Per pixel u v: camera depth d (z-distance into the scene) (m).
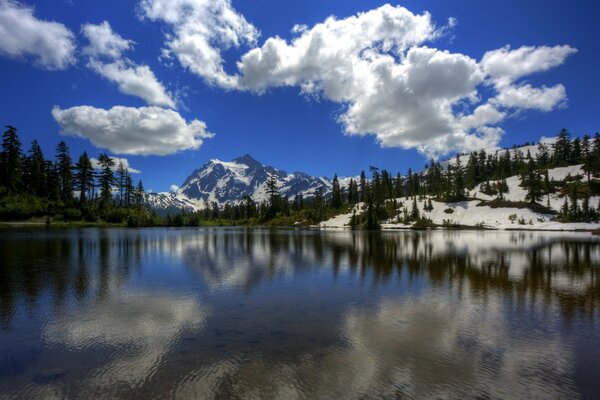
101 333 13.93
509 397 9.11
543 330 14.33
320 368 10.70
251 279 25.53
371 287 22.75
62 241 55.00
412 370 10.61
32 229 88.25
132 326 14.80
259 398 8.93
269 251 45.03
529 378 10.16
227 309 17.48
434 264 33.03
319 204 175.38
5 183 108.00
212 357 11.55
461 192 160.12
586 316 16.27
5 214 100.25
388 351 12.10
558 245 54.28
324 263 33.75
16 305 18.02
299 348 12.35
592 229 106.44
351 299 19.53
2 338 13.36
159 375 10.26
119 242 56.22
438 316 16.25
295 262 34.53
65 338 13.38
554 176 164.75
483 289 22.11
